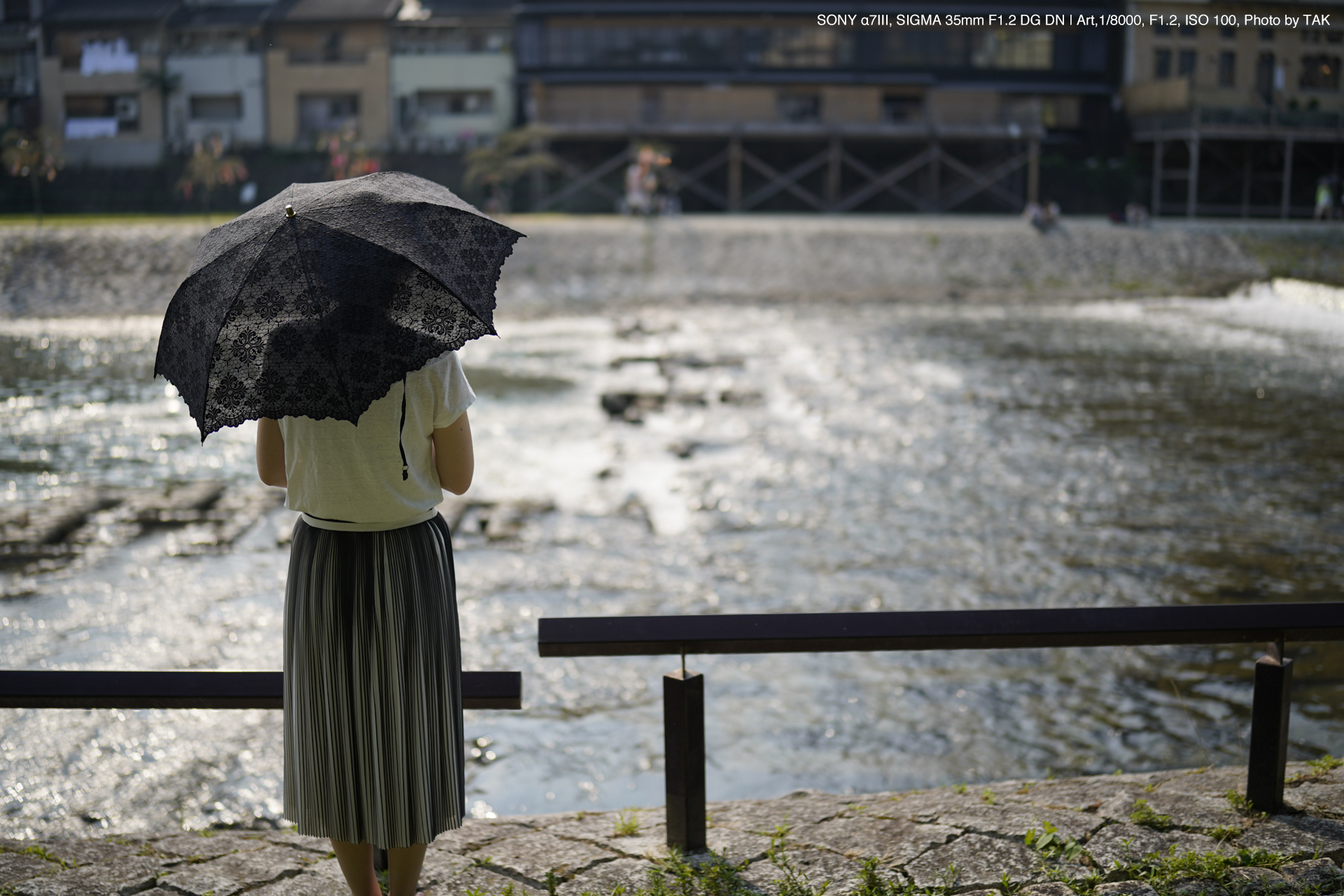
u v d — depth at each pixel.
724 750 6.07
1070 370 20.09
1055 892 2.70
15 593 8.31
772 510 11.16
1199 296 31.72
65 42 48.22
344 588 2.26
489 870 2.96
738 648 2.87
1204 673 7.11
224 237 2.12
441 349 2.04
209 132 48.34
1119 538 10.10
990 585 8.78
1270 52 46.12
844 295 31.28
